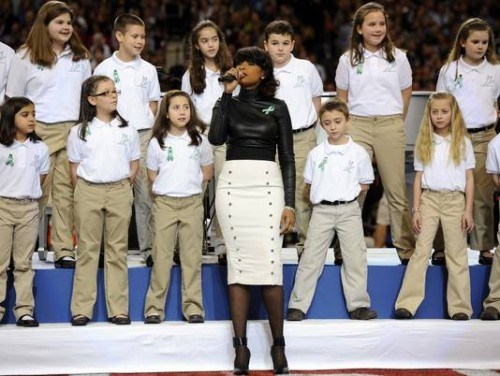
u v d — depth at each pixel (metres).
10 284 13.38
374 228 22.36
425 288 13.88
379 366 13.16
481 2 29.94
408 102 14.59
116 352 12.89
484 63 14.57
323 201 13.52
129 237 15.82
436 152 13.76
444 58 28.16
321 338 13.07
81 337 12.84
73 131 13.31
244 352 12.60
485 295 14.02
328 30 29.05
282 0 29.66
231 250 12.72
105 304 13.49
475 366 13.23
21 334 12.75
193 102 14.29
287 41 14.15
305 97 14.27
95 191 13.20
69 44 14.27
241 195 12.74
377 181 22.39
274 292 12.69
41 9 14.08
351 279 13.55
